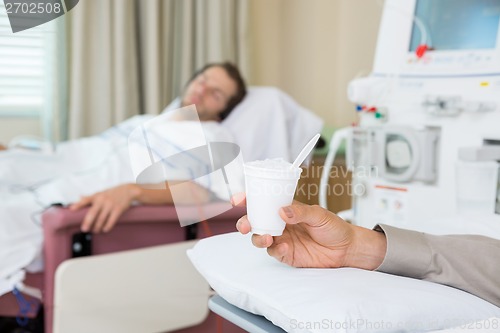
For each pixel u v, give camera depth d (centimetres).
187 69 297
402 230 88
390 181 151
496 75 134
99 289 144
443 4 145
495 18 135
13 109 280
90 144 227
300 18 306
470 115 138
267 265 85
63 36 269
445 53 143
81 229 147
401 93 151
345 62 271
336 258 85
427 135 143
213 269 88
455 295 79
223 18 297
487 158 128
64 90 277
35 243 150
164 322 155
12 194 180
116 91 281
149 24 284
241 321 83
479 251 85
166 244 161
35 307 152
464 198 133
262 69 323
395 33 154
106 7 275
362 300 70
